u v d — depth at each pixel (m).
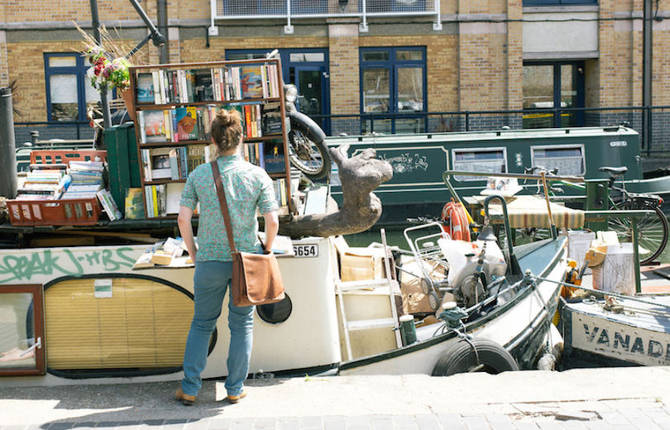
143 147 5.12
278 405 4.48
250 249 4.30
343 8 20.33
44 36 20.05
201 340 4.43
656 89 21.11
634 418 4.16
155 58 20.08
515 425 4.09
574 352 6.71
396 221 14.80
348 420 4.17
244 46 20.33
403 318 5.63
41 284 5.04
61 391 4.88
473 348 5.42
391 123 20.92
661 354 6.15
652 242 11.69
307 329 5.16
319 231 5.14
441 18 20.55
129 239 5.57
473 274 6.35
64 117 20.31
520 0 20.55
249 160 5.06
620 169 12.00
